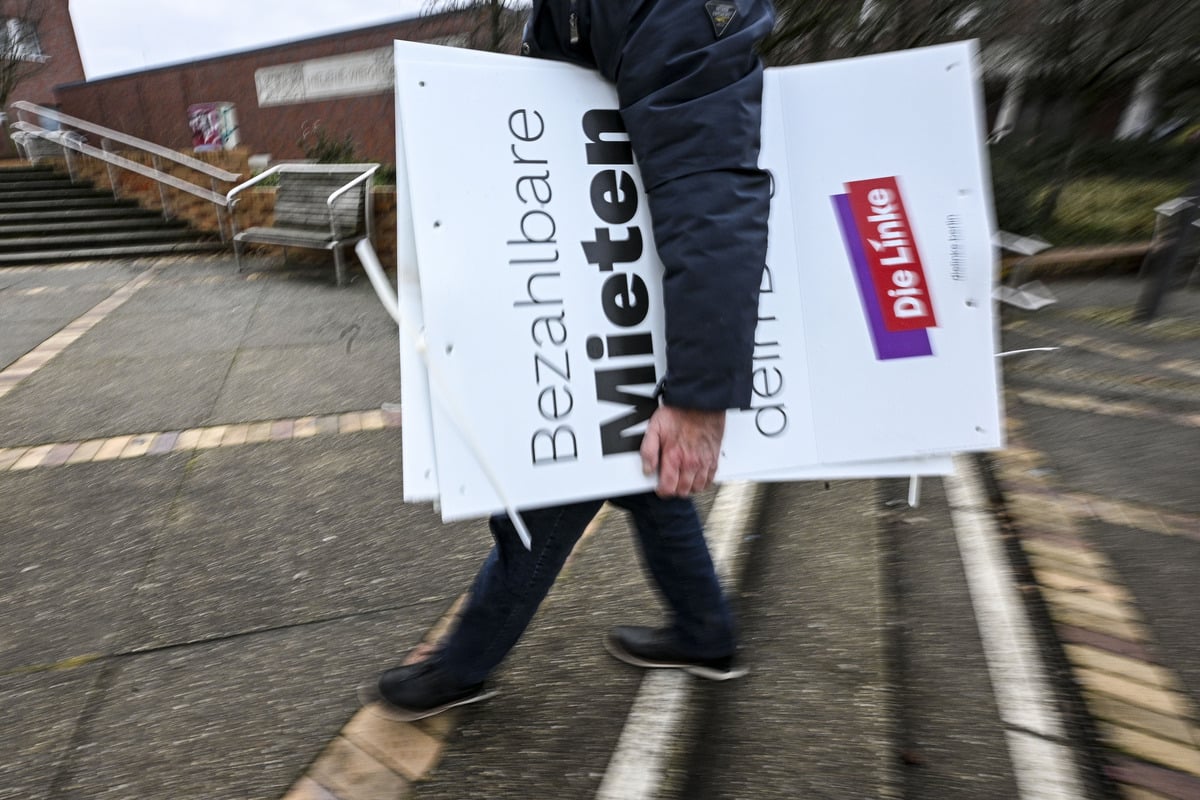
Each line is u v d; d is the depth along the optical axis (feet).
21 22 66.85
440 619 7.36
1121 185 29.89
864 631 6.88
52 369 15.08
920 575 7.63
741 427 4.48
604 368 4.33
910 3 21.97
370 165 22.88
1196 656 6.24
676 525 5.51
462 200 4.09
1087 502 8.82
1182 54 27.78
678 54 3.82
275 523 9.18
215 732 6.01
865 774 5.40
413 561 8.34
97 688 6.51
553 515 5.15
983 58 25.44
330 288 22.17
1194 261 19.62
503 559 5.35
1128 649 6.36
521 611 5.51
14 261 27.32
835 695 6.15
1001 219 25.22
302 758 5.74
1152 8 24.50
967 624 6.84
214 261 26.89
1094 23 25.25
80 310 20.03
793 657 6.61
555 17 4.46
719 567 7.95
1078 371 13.82
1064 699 5.89
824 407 4.58
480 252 4.12
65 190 36.27
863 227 4.55
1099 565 7.54
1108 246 24.58
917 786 5.28
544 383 4.24
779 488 9.63
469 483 4.16
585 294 4.29
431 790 5.42
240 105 56.29
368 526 9.07
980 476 9.61
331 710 6.21
